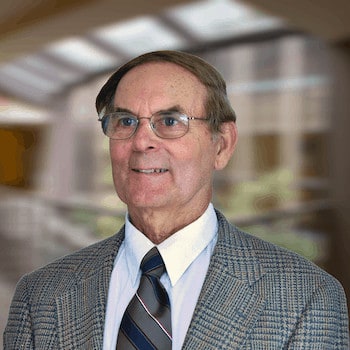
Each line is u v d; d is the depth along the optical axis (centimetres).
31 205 767
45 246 690
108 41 713
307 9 579
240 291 116
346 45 693
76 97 830
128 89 119
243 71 736
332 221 698
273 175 742
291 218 684
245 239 127
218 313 114
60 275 129
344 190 702
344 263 681
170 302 119
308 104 734
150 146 116
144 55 121
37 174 863
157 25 649
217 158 129
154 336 113
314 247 668
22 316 127
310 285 115
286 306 113
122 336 114
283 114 744
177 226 123
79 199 770
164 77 118
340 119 718
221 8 602
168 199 118
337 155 716
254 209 719
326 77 719
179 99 117
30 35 602
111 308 122
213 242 127
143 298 117
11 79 827
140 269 122
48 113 890
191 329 114
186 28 662
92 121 809
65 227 717
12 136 864
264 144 749
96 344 116
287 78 734
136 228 126
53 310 123
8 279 584
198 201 123
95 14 545
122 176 121
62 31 593
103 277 125
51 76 815
